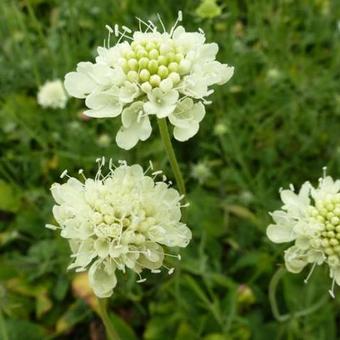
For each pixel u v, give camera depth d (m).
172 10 0.27
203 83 0.11
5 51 0.27
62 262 0.21
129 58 0.12
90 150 0.23
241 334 0.19
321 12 0.28
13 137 0.24
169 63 0.12
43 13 0.29
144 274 0.19
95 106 0.12
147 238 0.12
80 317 0.20
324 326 0.19
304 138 0.24
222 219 0.22
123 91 0.12
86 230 0.12
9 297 0.20
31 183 0.23
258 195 0.21
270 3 0.27
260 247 0.21
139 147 0.22
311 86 0.25
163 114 0.11
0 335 0.18
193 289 0.20
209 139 0.23
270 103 0.25
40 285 0.21
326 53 0.27
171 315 0.20
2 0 0.26
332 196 0.13
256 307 0.20
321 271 0.19
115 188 0.12
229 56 0.24
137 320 0.20
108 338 0.19
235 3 0.26
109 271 0.12
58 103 0.23
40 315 0.20
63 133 0.24
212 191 0.23
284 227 0.13
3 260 0.22
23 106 0.25
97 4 0.27
